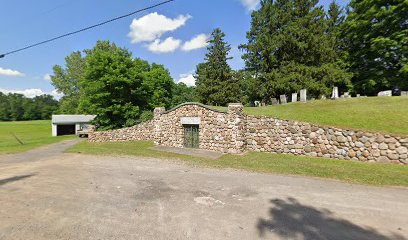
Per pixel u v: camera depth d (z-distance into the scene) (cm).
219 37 4106
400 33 2375
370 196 530
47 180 675
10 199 509
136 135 1930
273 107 1753
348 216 423
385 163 877
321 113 1323
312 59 2702
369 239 343
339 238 345
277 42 2712
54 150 1455
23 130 4781
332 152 1000
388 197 523
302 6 2905
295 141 1103
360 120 1111
